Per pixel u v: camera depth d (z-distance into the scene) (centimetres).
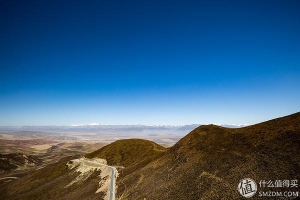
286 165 3484
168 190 4625
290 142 4022
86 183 9588
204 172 4622
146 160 8444
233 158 4594
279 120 5175
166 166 6384
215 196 3594
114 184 7400
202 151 5700
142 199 4878
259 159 4047
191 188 4234
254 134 5094
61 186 10650
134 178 6881
